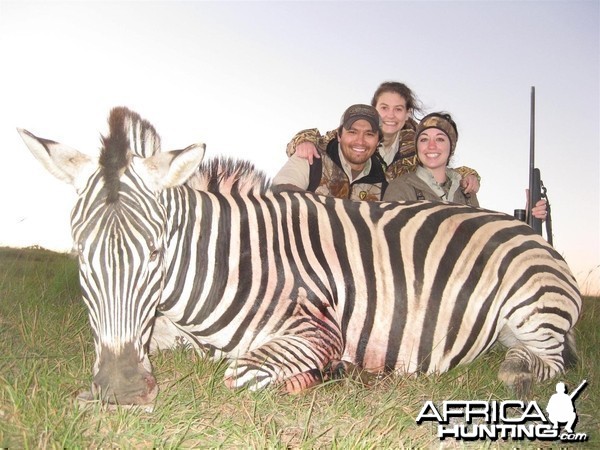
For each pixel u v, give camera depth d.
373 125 5.01
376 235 3.67
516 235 3.87
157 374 3.27
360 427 2.79
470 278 3.69
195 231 3.26
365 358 3.58
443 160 4.95
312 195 3.77
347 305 3.51
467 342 3.73
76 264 5.73
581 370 4.04
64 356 3.44
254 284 3.32
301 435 2.66
